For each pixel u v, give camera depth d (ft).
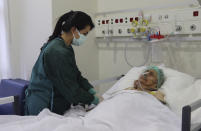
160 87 5.89
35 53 7.65
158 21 6.98
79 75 6.00
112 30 8.09
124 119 4.18
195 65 6.83
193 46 6.80
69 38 5.40
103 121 4.08
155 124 4.12
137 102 4.47
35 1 7.48
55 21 7.17
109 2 8.52
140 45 7.86
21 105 6.32
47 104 5.11
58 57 4.81
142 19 7.18
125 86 6.33
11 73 7.92
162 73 5.99
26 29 7.89
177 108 5.07
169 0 7.08
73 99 5.00
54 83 4.97
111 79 7.23
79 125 3.90
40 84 5.14
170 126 4.14
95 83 6.74
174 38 6.86
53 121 4.01
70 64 5.06
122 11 7.86
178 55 7.10
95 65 8.98
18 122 4.13
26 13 7.81
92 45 8.75
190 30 6.43
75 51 8.04
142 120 4.27
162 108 4.51
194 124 4.28
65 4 7.48
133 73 6.64
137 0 7.79
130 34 7.59
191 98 5.19
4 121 4.33
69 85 4.92
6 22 7.61
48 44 5.20
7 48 7.76
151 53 7.59
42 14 7.33
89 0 8.43
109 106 4.45
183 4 6.51
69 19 5.16
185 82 5.65
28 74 7.99
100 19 8.44
